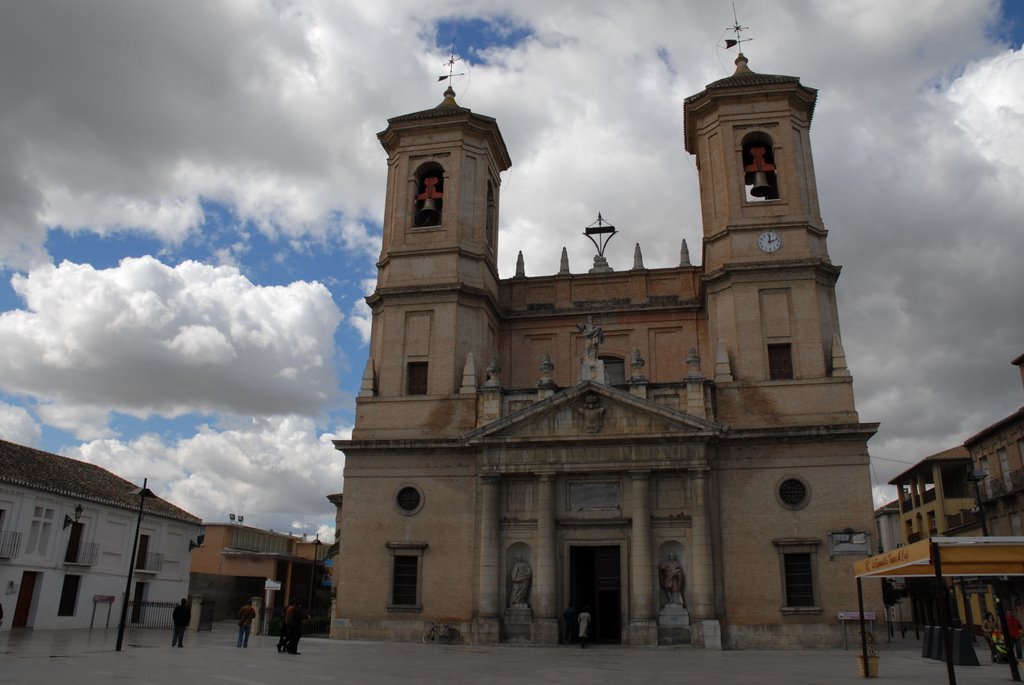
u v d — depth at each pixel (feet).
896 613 207.62
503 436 104.63
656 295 121.19
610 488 103.19
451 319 114.62
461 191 121.29
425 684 53.42
